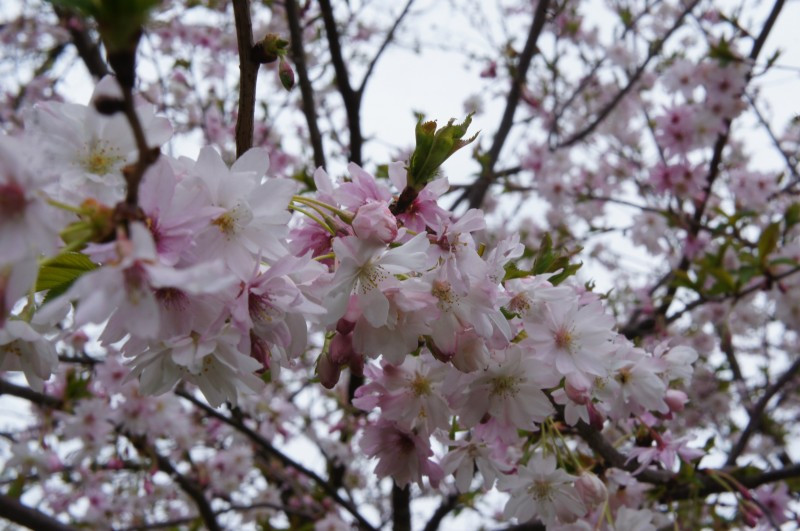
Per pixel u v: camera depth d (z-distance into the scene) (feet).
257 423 3.14
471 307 0.92
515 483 1.17
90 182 0.78
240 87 0.88
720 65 2.35
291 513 2.86
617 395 1.13
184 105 3.38
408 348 0.91
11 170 0.68
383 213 0.88
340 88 2.18
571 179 3.76
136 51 0.63
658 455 1.32
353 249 0.87
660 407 1.17
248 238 0.83
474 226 0.92
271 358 0.91
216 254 0.81
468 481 1.18
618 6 3.59
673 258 2.98
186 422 2.41
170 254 0.75
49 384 2.32
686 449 1.34
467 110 3.52
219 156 0.82
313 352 3.29
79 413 2.14
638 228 2.99
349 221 0.91
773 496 1.83
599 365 1.02
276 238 0.84
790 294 2.37
